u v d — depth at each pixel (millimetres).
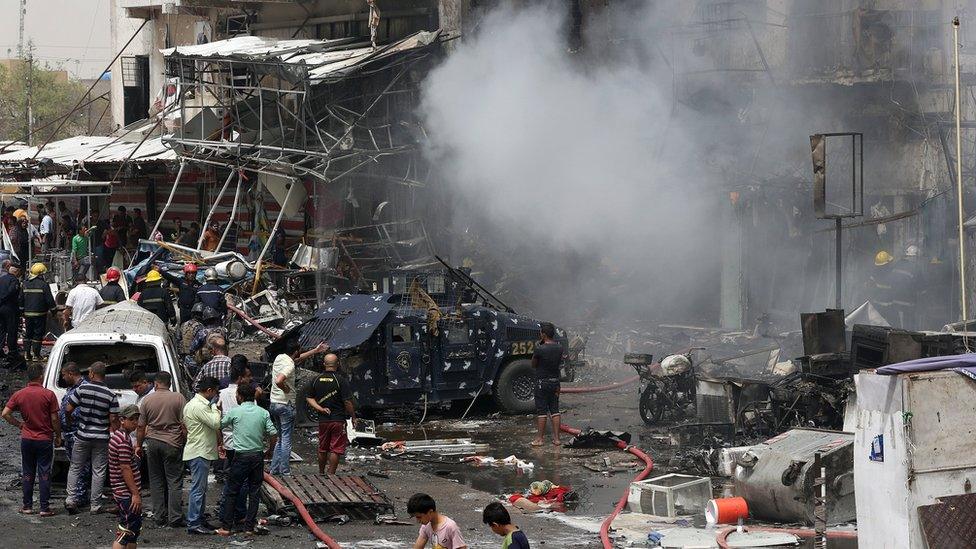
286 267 41562
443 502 19922
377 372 26656
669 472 21953
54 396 18062
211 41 55531
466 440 24922
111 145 52781
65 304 32688
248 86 44844
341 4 47344
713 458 21625
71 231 51281
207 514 18484
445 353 27312
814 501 17281
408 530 17859
